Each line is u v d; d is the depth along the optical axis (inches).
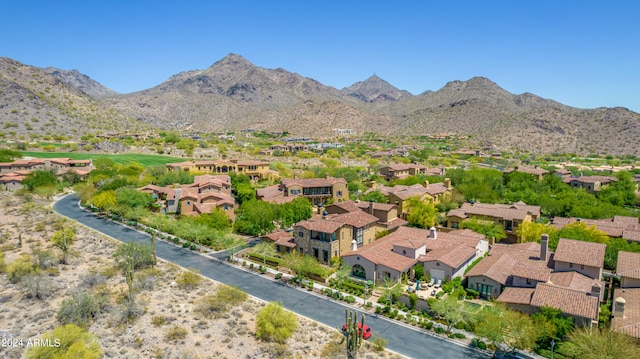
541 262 2386.8
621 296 2030.0
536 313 1801.2
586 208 3772.1
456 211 3508.9
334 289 2327.8
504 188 4982.8
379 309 2065.7
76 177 5073.8
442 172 6146.7
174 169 5718.5
